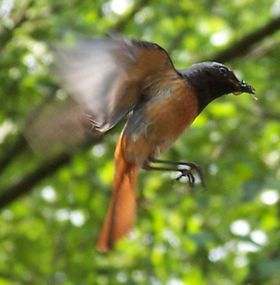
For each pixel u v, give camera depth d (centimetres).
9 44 1394
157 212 1405
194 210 1393
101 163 1513
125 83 594
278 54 1557
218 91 634
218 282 1348
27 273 1448
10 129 1452
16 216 1522
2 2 1424
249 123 1491
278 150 1477
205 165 1420
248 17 1681
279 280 1170
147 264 1419
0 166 1427
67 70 536
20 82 1405
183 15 1588
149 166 623
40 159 1498
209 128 1477
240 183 1378
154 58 597
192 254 1372
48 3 1483
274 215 1286
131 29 1570
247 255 1253
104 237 621
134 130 620
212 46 1586
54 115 586
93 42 550
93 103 556
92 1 1533
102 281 1422
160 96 616
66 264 1463
